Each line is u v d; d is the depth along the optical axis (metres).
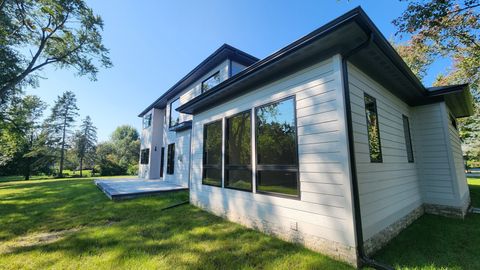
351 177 2.57
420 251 2.78
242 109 4.48
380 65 3.31
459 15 7.21
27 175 20.81
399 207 3.71
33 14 8.32
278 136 3.71
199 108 6.15
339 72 2.79
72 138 23.73
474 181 11.09
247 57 7.54
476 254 2.67
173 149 10.78
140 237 3.38
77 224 4.12
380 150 3.40
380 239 2.95
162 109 14.04
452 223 4.01
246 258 2.64
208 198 5.21
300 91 3.29
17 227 3.96
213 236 3.44
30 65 10.03
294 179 3.46
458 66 9.34
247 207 4.00
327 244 2.70
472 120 10.40
